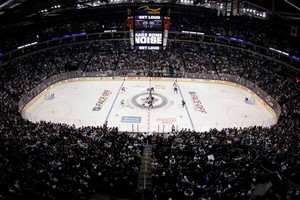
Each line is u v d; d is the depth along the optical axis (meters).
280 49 49.38
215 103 42.47
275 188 16.31
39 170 16.62
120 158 19.12
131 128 34.28
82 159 18.72
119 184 16.11
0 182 15.00
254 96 45.31
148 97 43.00
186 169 17.95
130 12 32.66
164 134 29.89
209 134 25.91
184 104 40.56
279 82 44.44
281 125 29.19
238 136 25.05
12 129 24.86
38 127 26.36
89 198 15.78
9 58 48.44
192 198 15.55
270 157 20.02
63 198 14.61
